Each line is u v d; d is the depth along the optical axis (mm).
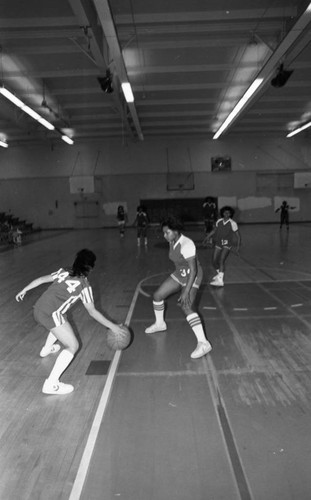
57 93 17562
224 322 5859
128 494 2463
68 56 13695
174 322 5879
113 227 29312
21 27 11141
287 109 21906
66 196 29156
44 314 3781
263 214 29344
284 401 3537
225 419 3268
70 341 3803
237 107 18672
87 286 3863
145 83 16891
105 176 29109
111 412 3412
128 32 11656
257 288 8023
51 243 19188
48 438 3057
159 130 25812
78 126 23844
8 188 29188
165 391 3768
